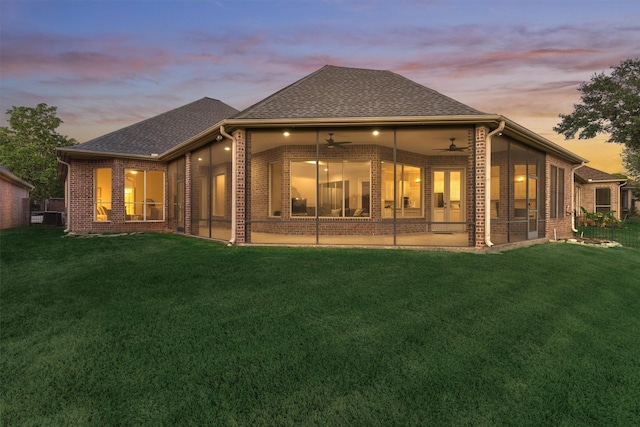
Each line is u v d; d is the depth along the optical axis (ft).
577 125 63.31
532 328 13.10
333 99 31.50
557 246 33.17
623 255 31.04
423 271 20.02
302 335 11.95
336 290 16.60
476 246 27.07
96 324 12.92
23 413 7.99
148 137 50.29
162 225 47.98
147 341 11.53
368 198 36.88
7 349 11.07
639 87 58.49
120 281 18.43
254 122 27.27
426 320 13.34
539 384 9.56
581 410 8.59
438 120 26.07
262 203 41.14
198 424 7.66
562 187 44.96
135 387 8.98
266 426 7.64
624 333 13.48
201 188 43.83
